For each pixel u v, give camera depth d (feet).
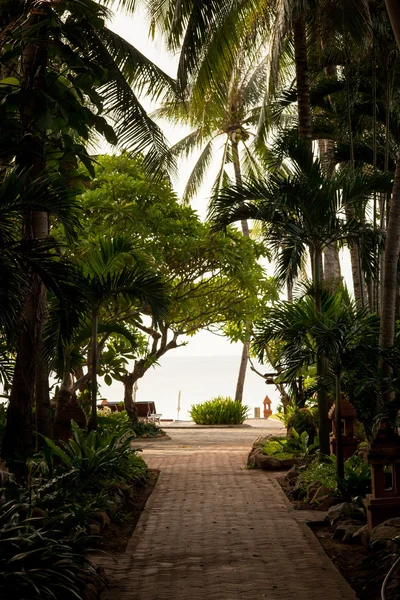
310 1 41.73
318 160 34.06
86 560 18.17
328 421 37.27
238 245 61.62
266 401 107.24
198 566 20.95
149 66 41.70
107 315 56.70
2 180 29.96
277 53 40.86
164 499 32.01
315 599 17.70
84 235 52.37
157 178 47.73
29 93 27.04
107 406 74.79
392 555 19.01
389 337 30.30
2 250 22.98
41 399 32.68
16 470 27.32
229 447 56.75
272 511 28.76
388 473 28.68
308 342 32.81
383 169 45.19
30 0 27.61
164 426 84.33
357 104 44.16
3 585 15.38
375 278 35.45
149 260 59.11
